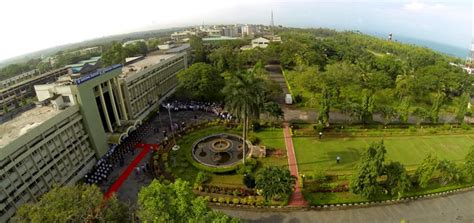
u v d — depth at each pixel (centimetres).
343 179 5628
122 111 7994
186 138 7350
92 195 3697
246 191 5272
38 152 5141
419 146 6938
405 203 5047
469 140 7269
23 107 6116
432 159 4931
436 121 8125
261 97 5769
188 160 6341
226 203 5053
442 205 5012
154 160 6291
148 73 9506
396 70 12888
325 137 7362
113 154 6662
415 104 9956
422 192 5244
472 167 5172
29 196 4925
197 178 5491
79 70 7469
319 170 5656
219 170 5894
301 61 13450
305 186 5391
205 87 9394
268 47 15812
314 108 9462
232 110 5700
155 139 7412
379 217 4728
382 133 7500
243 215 4794
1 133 5034
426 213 4828
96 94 6850
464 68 15325
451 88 10925
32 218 3306
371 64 13888
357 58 15962
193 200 3656
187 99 10219
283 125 8075
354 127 7831
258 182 4856
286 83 12388
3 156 4384
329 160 6322
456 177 5312
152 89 9838
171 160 6397
